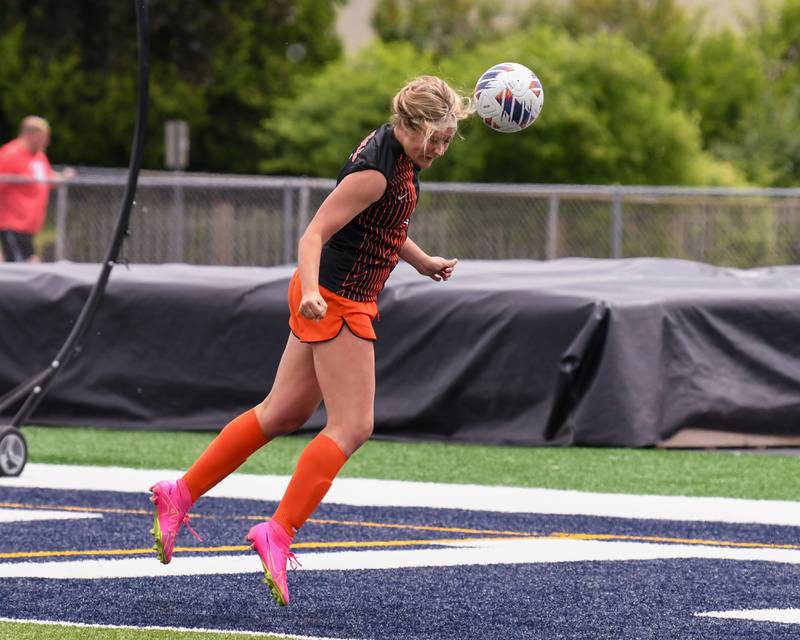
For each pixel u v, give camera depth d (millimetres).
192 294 35719
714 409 33250
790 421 33781
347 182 17016
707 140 136375
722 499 26641
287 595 17016
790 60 156375
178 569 20250
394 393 34406
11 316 36656
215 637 16359
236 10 124875
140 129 27297
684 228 61125
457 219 62031
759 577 20000
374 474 29453
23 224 56625
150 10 112875
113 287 36156
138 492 27141
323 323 17422
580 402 32969
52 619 17250
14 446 28047
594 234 60938
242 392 35438
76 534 22922
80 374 36406
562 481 28594
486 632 16734
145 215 62594
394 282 34656
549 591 19016
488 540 22625
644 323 32812
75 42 115125
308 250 16812
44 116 148625
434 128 16969
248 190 62688
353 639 16328
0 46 149375
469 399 33875
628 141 97375
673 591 19062
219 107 153250
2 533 22969
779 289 34688
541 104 19094
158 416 36094
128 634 16500
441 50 160750
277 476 29125
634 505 25891
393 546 22078
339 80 106688
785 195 53656
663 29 149875
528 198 61500
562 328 33000
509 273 38781
